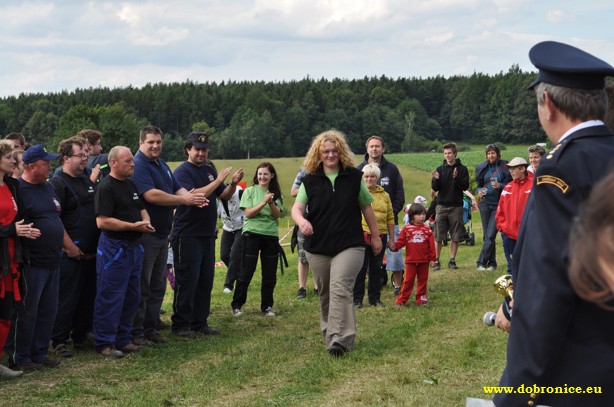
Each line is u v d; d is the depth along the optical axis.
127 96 126.19
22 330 6.95
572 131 2.74
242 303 10.08
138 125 109.50
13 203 6.68
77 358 7.55
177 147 109.69
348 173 7.56
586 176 2.56
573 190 2.56
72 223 7.77
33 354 7.13
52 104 119.50
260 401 5.84
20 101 120.31
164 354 7.70
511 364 2.60
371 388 6.07
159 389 6.31
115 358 7.52
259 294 11.83
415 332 8.38
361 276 10.30
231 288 12.09
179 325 8.66
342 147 7.59
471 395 5.84
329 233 7.50
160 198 7.95
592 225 1.71
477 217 33.69
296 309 10.41
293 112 116.25
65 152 7.83
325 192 7.51
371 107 121.88
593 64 2.75
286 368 6.94
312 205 7.54
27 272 6.92
